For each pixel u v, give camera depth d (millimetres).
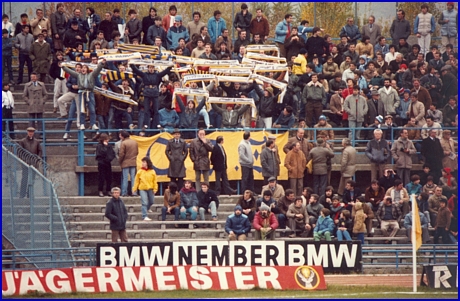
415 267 50812
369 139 71500
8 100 70188
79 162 66750
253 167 66812
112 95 68125
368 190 63594
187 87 68125
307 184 67625
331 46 79250
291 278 51094
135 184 61688
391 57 79188
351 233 60125
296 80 73938
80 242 59094
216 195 62031
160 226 61156
